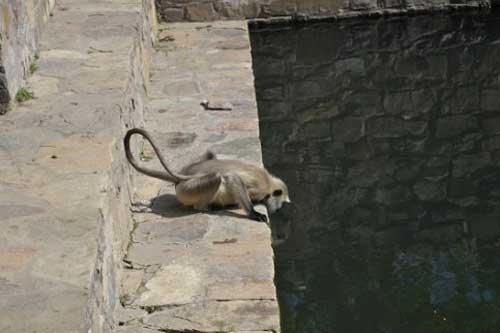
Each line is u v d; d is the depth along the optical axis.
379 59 16.64
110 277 7.09
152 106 12.74
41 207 6.84
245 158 10.59
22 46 10.14
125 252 8.30
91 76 10.23
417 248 10.07
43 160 7.78
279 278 9.29
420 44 17.42
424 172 12.16
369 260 9.73
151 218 9.08
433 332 8.27
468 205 11.18
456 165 12.38
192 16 18.23
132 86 10.93
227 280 7.76
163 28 17.73
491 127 13.70
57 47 11.48
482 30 18.12
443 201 11.28
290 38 18.02
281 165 12.30
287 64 16.48
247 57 15.36
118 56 11.03
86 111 9.01
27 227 6.50
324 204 11.12
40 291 5.62
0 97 9.00
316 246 10.02
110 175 7.64
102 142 8.17
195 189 9.02
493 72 15.95
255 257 8.16
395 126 13.75
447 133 13.50
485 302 8.86
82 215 6.68
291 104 14.56
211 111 12.45
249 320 7.12
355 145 13.05
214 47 16.08
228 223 8.88
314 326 8.36
